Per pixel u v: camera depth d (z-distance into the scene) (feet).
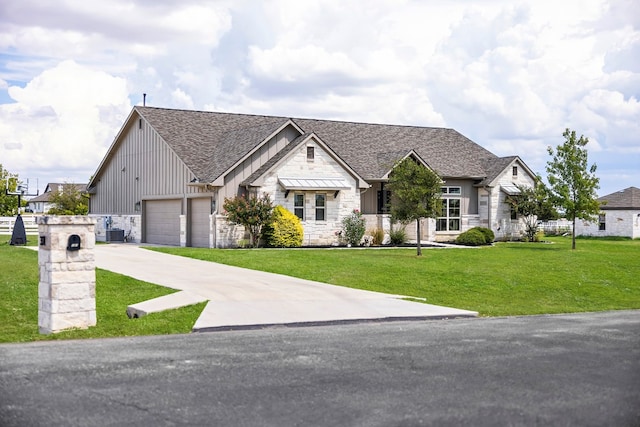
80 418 21.20
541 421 21.43
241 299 48.57
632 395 24.67
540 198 110.83
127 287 52.44
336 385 25.53
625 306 59.31
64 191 153.38
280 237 93.15
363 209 108.78
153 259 73.61
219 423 20.80
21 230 94.68
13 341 36.52
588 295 64.03
